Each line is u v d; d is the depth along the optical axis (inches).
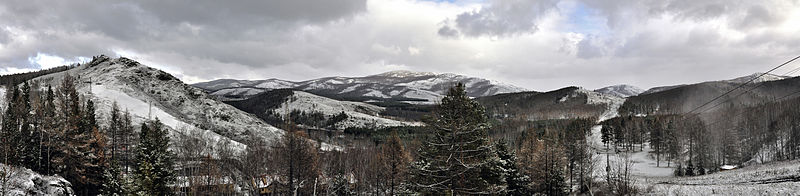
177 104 6569.9
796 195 1504.7
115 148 2837.1
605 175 2876.5
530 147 2412.6
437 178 1109.7
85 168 2365.9
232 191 2827.3
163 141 2696.9
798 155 3501.5
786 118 4200.3
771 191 1648.6
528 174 2278.5
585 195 2431.1
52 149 2293.3
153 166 2005.4
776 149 3865.7
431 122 1128.8
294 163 2218.3
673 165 4372.5
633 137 5885.8
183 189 2664.9
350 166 3292.3
